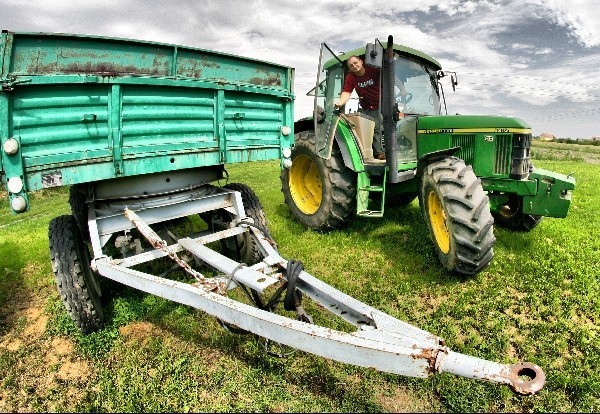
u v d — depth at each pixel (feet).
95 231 11.48
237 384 9.77
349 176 18.95
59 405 9.47
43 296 15.49
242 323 8.55
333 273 15.67
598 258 16.31
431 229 15.66
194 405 9.21
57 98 9.90
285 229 20.98
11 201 9.43
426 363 6.86
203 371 10.25
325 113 19.11
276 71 14.75
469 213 13.29
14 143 9.13
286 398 9.27
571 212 24.77
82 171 10.44
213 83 12.50
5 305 14.90
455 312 12.60
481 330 11.70
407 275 15.43
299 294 10.16
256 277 9.62
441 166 14.43
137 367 10.49
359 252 17.75
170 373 10.27
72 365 11.04
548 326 11.71
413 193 20.66
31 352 11.68
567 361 10.32
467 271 13.97
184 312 12.84
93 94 10.46
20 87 9.27
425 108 19.97
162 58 11.73
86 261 12.40
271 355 10.48
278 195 31.01
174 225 19.92
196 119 12.53
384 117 16.71
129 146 11.19
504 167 15.88
